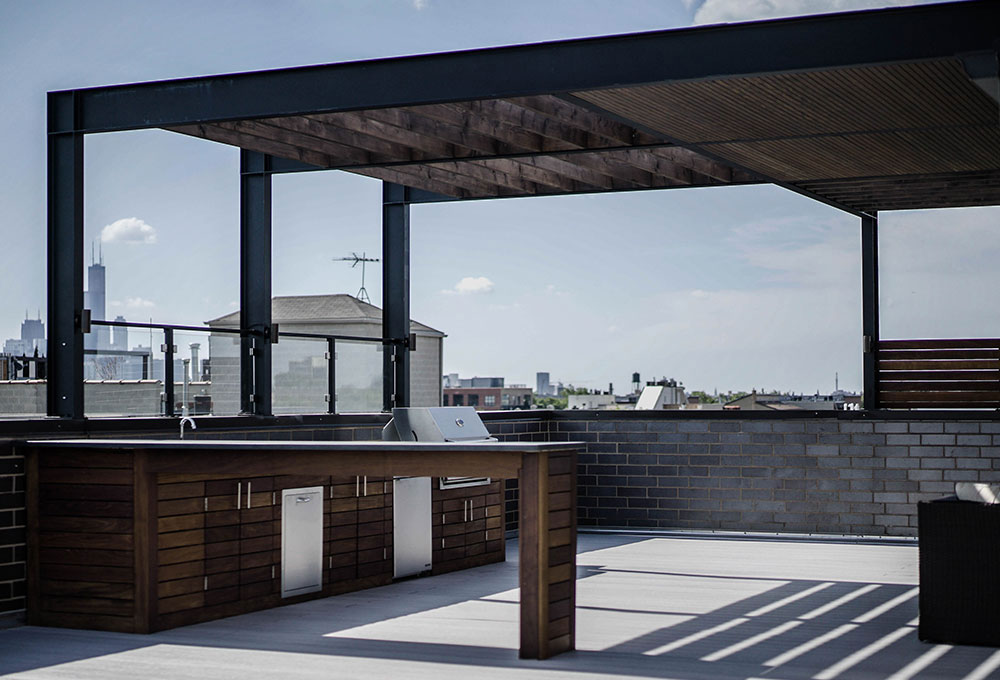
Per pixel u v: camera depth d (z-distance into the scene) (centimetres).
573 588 579
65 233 729
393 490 812
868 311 1135
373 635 615
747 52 613
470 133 913
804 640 600
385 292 1093
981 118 722
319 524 743
